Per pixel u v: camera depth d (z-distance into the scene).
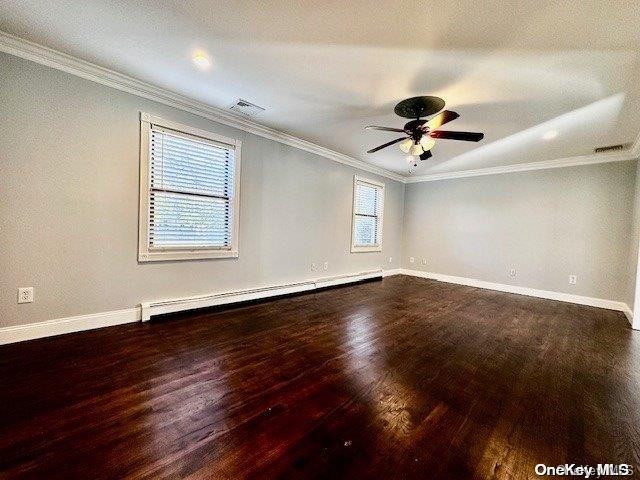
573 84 2.32
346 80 2.44
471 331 2.88
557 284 4.55
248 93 2.77
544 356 2.33
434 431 1.38
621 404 1.66
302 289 4.33
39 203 2.25
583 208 4.33
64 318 2.41
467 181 5.59
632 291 3.38
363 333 2.72
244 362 2.05
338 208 4.95
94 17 1.80
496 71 2.19
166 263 2.97
